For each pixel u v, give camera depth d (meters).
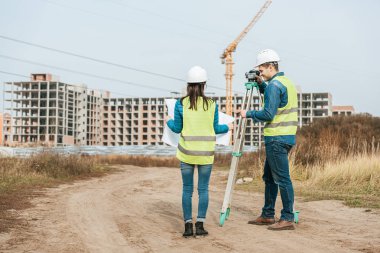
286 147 4.93
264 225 5.24
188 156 4.62
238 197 8.75
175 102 5.10
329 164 12.04
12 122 120.50
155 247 4.15
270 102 4.84
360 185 9.88
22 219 5.71
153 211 6.63
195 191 10.32
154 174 19.48
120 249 4.11
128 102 133.00
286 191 4.89
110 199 8.30
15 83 121.38
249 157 19.23
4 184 10.52
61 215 6.13
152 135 129.75
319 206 6.98
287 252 3.82
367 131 19.73
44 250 4.06
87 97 130.50
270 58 5.16
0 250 4.04
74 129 126.19
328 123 21.80
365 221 5.50
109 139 134.12
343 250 3.86
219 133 4.89
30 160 15.16
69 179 14.27
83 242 4.41
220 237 4.51
